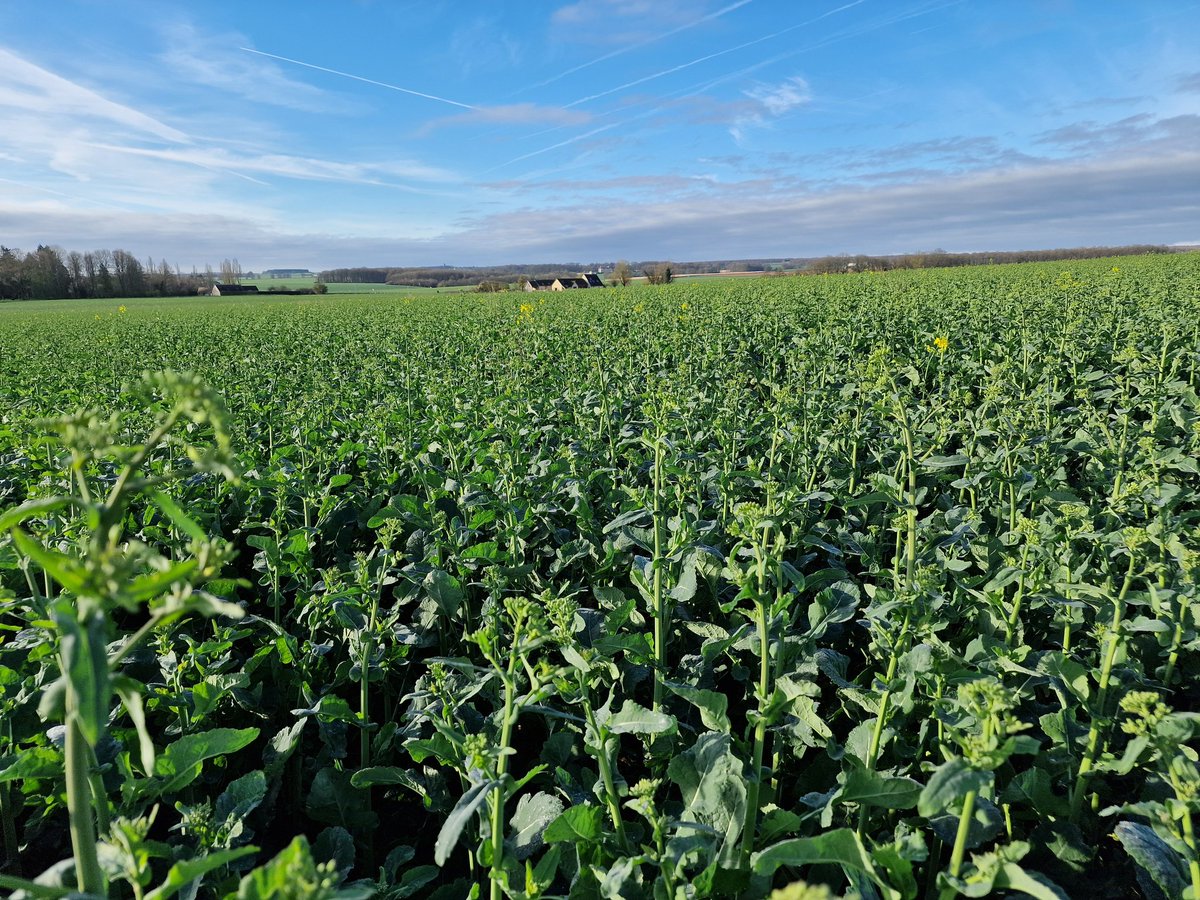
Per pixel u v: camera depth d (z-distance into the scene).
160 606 1.41
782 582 3.27
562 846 2.79
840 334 15.03
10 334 30.31
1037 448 5.94
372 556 4.77
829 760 3.30
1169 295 18.45
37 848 3.43
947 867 2.87
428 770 3.26
